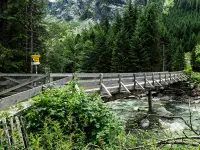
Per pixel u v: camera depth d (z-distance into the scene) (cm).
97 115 577
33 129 546
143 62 3744
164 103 2155
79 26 15675
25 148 443
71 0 18862
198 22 10094
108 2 17838
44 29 1644
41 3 1597
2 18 1358
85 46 5128
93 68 4388
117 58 3931
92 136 548
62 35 1739
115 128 546
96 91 965
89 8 17738
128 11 4975
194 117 1416
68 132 533
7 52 1298
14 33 1448
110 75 1098
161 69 4619
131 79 1348
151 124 1192
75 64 4669
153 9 4888
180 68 5772
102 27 6825
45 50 1662
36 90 643
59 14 18362
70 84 677
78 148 480
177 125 1159
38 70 1638
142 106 1916
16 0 1355
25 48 1502
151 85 1596
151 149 310
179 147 388
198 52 3167
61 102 602
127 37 4241
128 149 338
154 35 4278
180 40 8569
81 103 600
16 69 1465
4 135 439
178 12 12256
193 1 13000
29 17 1531
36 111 562
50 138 423
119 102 2144
